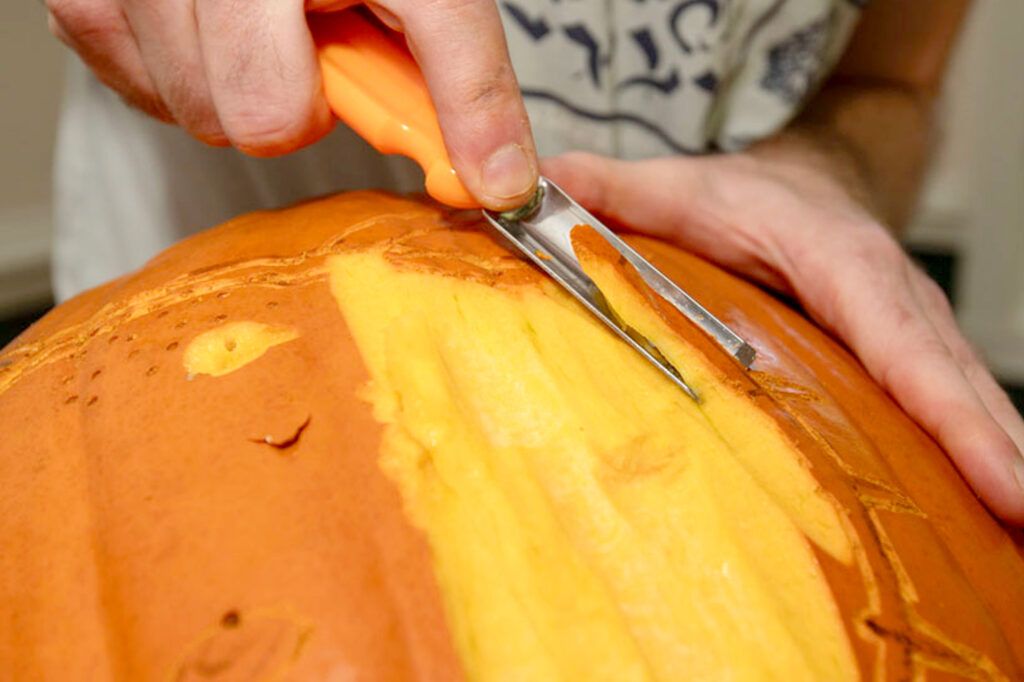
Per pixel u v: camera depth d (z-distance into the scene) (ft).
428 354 0.93
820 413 1.02
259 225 1.10
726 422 0.97
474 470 0.87
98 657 0.80
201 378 0.92
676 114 1.60
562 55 1.55
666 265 1.18
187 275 1.02
